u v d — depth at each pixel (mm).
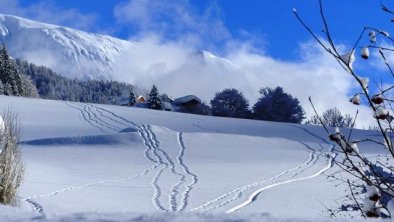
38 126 41031
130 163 26438
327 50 2623
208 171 24047
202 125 45031
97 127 41688
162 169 24656
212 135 34656
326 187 19188
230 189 19000
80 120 45219
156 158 28156
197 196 17484
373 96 2746
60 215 2793
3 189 9578
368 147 27484
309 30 2596
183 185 19812
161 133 34125
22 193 14742
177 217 2533
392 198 2885
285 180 21406
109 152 29266
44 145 30500
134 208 14875
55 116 46594
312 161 27391
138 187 19000
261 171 24094
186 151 30500
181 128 42719
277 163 26953
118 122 44625
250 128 44312
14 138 9984
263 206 15859
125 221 2498
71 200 14914
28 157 26484
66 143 30984
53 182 18609
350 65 2639
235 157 29234
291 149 32656
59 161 26125
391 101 2736
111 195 16922
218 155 29750
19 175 9945
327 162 26031
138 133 33438
